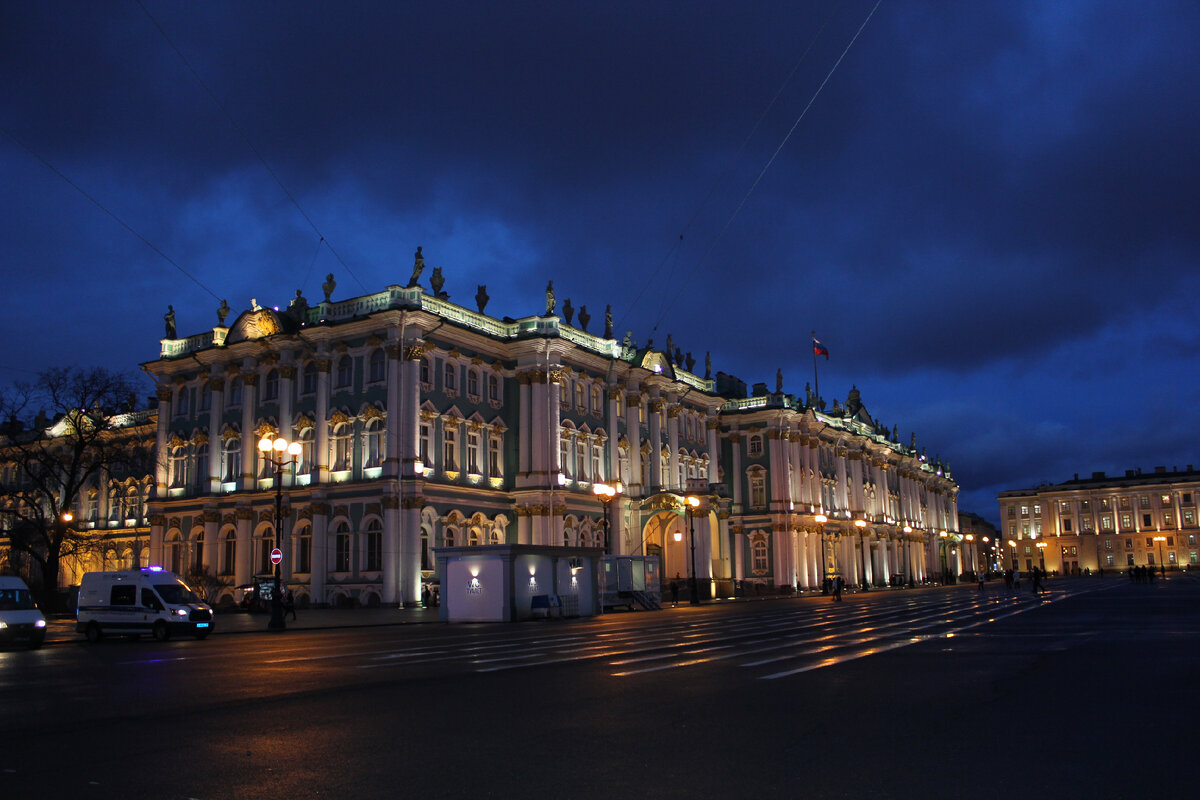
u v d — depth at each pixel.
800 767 9.58
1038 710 12.95
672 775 9.31
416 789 8.89
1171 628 28.73
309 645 27.98
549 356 65.75
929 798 8.35
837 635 28.12
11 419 62.66
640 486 74.69
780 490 93.62
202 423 67.12
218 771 9.70
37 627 28.70
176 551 66.81
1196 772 9.19
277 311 63.97
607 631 33.34
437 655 23.16
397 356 57.75
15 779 9.41
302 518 59.91
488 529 63.28
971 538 163.62
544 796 8.60
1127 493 182.00
